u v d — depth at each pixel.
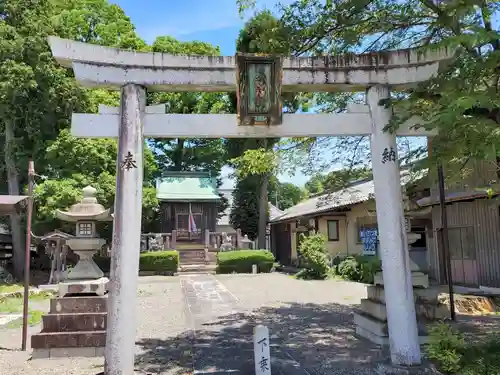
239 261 24.73
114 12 28.23
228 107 28.86
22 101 19.03
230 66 6.52
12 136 19.83
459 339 6.49
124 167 6.13
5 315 12.01
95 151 19.94
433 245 16.14
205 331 9.46
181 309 12.48
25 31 18.52
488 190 7.16
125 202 6.05
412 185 8.52
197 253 29.09
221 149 36.12
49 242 18.30
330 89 7.05
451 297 9.79
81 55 6.22
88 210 8.38
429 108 7.02
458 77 5.43
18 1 18.86
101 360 7.19
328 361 6.89
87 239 8.10
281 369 6.57
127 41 26.91
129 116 6.26
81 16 25.45
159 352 7.70
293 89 7.01
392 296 6.40
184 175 34.59
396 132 6.88
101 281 7.98
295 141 11.24
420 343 7.28
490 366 5.78
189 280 20.52
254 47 7.78
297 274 21.39
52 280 17.69
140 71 6.38
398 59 6.86
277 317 10.95
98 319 7.59
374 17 8.12
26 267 8.55
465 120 5.04
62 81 19.12
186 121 6.47
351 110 6.87
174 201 32.34
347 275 19.88
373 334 7.96
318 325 9.84
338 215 24.23
